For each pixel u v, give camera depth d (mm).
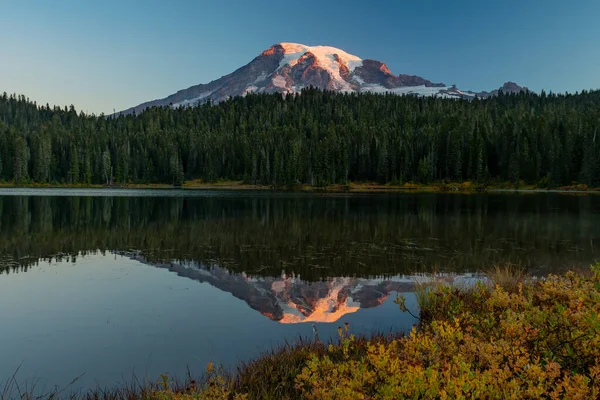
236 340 9633
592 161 95562
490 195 81375
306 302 12930
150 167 142750
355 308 12266
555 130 115688
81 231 28891
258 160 136750
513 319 6605
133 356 8773
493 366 4750
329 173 123188
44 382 7652
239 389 6434
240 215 40500
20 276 16297
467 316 8039
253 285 15195
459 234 28422
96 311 11945
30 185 122250
